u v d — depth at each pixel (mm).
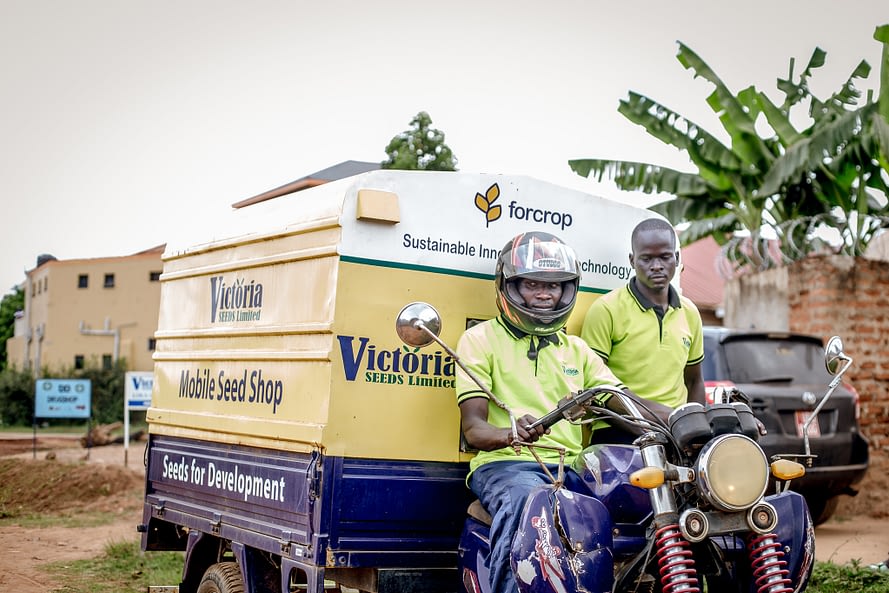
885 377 12078
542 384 4785
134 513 12852
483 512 4648
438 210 5055
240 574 5566
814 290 12312
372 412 4785
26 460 15031
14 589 8094
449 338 5039
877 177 13922
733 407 3910
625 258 5781
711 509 3857
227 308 5887
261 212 5660
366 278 4820
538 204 5426
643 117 14070
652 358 5434
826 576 7699
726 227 15508
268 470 5203
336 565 4645
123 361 37219
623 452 4309
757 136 13922
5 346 54938
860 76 13906
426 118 15391
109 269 42156
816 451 9219
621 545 4246
